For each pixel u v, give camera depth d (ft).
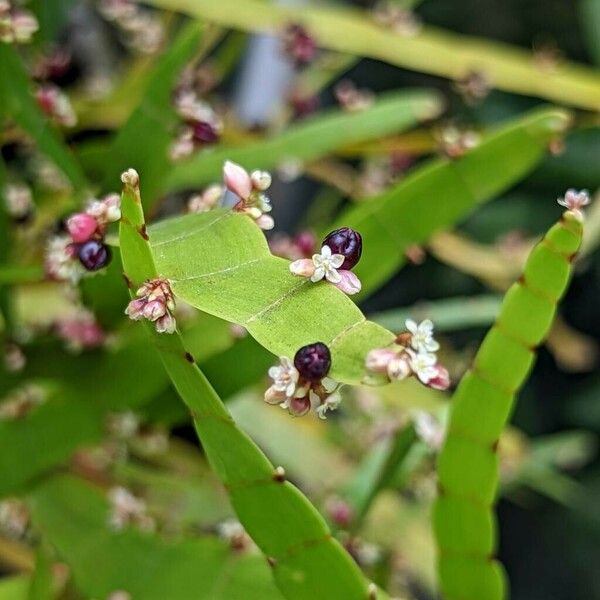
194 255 0.69
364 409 1.29
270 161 1.02
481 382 0.76
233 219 0.70
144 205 0.91
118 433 0.96
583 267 1.38
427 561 1.31
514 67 1.24
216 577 0.85
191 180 0.99
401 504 1.36
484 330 2.11
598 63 1.85
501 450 1.42
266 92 1.63
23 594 0.98
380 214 0.92
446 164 0.91
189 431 1.46
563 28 2.31
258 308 0.66
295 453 1.34
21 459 0.92
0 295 0.94
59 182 1.02
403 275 2.26
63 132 1.03
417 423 0.92
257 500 0.70
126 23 1.19
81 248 0.73
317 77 1.34
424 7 2.34
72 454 0.94
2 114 0.93
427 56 1.22
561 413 2.32
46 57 1.05
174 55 0.88
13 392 0.94
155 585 0.86
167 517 1.03
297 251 0.90
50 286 1.14
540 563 2.30
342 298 0.66
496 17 2.33
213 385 0.89
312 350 0.63
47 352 0.93
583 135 2.10
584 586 2.23
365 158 1.55
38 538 1.03
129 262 0.67
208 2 1.13
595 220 1.29
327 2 1.91
